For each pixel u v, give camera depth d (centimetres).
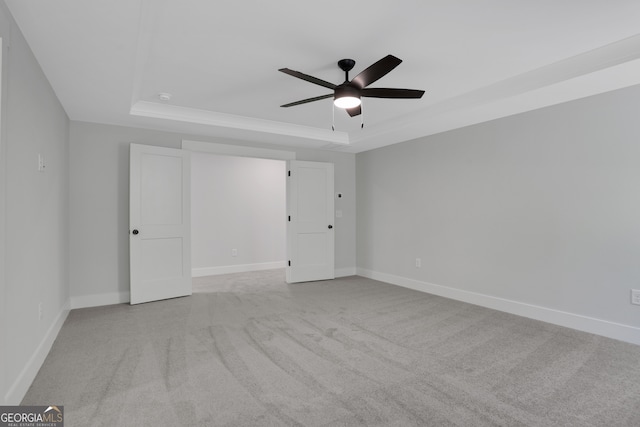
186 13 195
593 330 294
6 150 163
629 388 201
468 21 206
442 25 211
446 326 312
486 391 198
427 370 224
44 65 235
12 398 171
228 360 238
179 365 230
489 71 281
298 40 228
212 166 575
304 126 453
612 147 284
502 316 343
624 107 277
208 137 449
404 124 403
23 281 192
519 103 315
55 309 284
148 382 206
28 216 203
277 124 436
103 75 253
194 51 242
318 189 527
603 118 289
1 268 155
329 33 219
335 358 242
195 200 560
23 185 194
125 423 166
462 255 404
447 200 422
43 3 165
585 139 300
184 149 432
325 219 532
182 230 420
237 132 428
